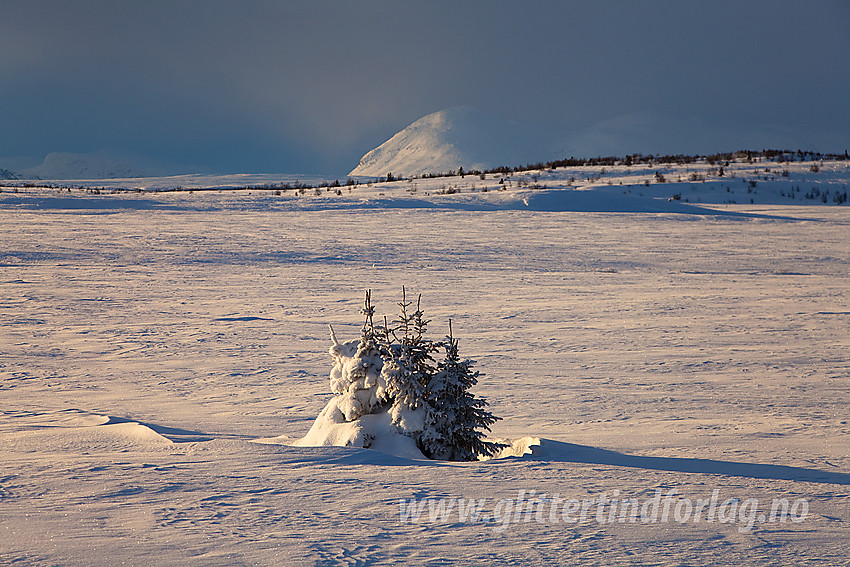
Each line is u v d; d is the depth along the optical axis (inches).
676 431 753.0
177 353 1343.5
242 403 946.7
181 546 326.6
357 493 415.2
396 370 575.8
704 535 358.0
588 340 1476.4
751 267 3144.7
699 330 1608.0
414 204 5477.4
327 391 1034.1
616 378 1108.5
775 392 1003.3
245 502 394.6
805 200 6225.4
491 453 599.2
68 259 2930.6
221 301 2038.6
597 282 2568.9
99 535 338.3
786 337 1520.7
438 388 583.5
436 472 468.1
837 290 2393.0
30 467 463.5
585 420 829.8
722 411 877.8
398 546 333.7
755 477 483.8
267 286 2354.8
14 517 361.7
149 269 2736.2
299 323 1689.2
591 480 459.5
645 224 4655.5
